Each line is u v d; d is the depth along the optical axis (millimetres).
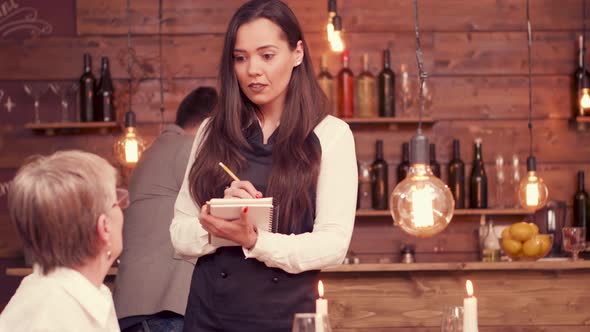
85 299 1350
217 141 1916
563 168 4406
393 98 4258
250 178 1890
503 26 4434
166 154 2902
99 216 1356
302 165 1849
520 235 3678
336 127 1925
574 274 3545
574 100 4371
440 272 3535
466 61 4422
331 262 1812
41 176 1334
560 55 4434
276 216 1840
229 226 1695
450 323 1572
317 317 1356
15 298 1343
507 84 4426
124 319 2783
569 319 3543
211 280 1854
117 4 4391
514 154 4406
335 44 3711
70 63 4387
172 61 4387
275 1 1900
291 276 1820
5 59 4379
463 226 4344
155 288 2783
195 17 4395
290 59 1894
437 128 4406
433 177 1956
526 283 3547
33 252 1358
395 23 4410
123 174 4246
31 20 4391
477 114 4414
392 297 3531
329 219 1848
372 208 4211
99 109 4227
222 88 1931
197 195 1905
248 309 1819
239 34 1870
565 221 4180
